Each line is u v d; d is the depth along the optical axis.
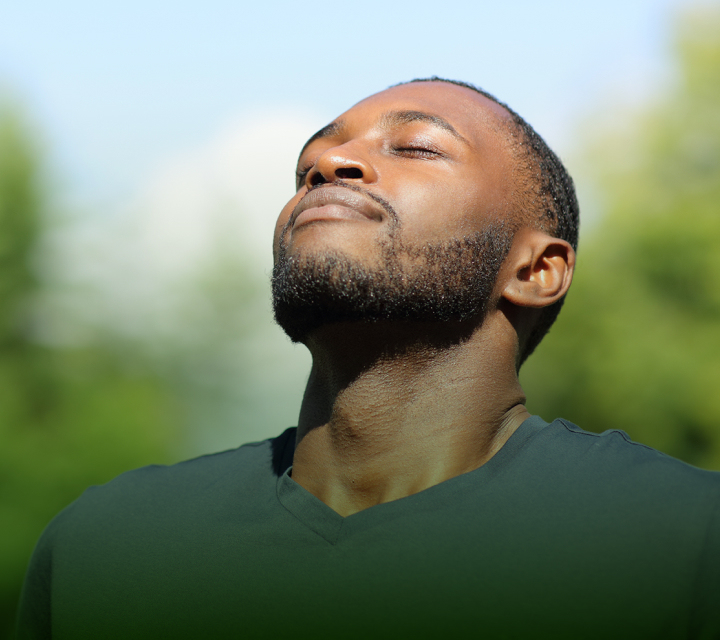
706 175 11.99
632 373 11.15
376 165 1.73
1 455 13.16
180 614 1.56
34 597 1.85
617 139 12.38
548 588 1.35
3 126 16.03
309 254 1.58
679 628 1.29
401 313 1.61
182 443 16.62
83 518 1.86
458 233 1.68
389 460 1.62
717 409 10.70
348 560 1.47
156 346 19.58
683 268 11.27
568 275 1.89
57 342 16.05
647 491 1.43
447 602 1.37
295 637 1.43
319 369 1.75
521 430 1.62
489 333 1.73
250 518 1.66
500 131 1.91
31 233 15.79
